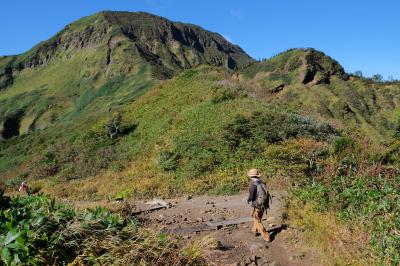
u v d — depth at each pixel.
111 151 33.00
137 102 43.62
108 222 7.14
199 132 28.36
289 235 9.74
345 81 96.44
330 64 99.12
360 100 90.31
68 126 71.62
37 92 193.12
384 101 92.00
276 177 19.06
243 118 26.34
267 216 12.09
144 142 31.83
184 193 20.03
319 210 9.93
